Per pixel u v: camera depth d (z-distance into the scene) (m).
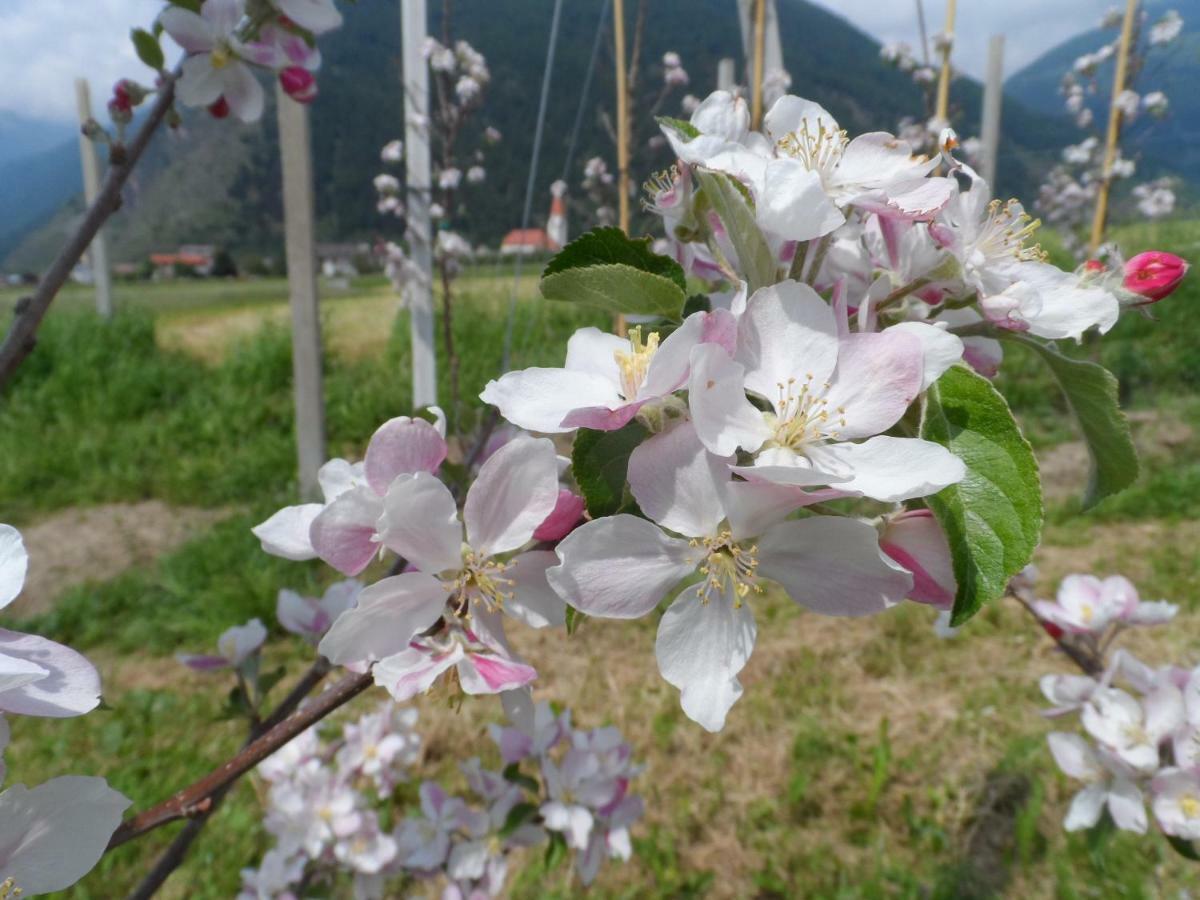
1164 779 1.48
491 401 0.76
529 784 2.01
